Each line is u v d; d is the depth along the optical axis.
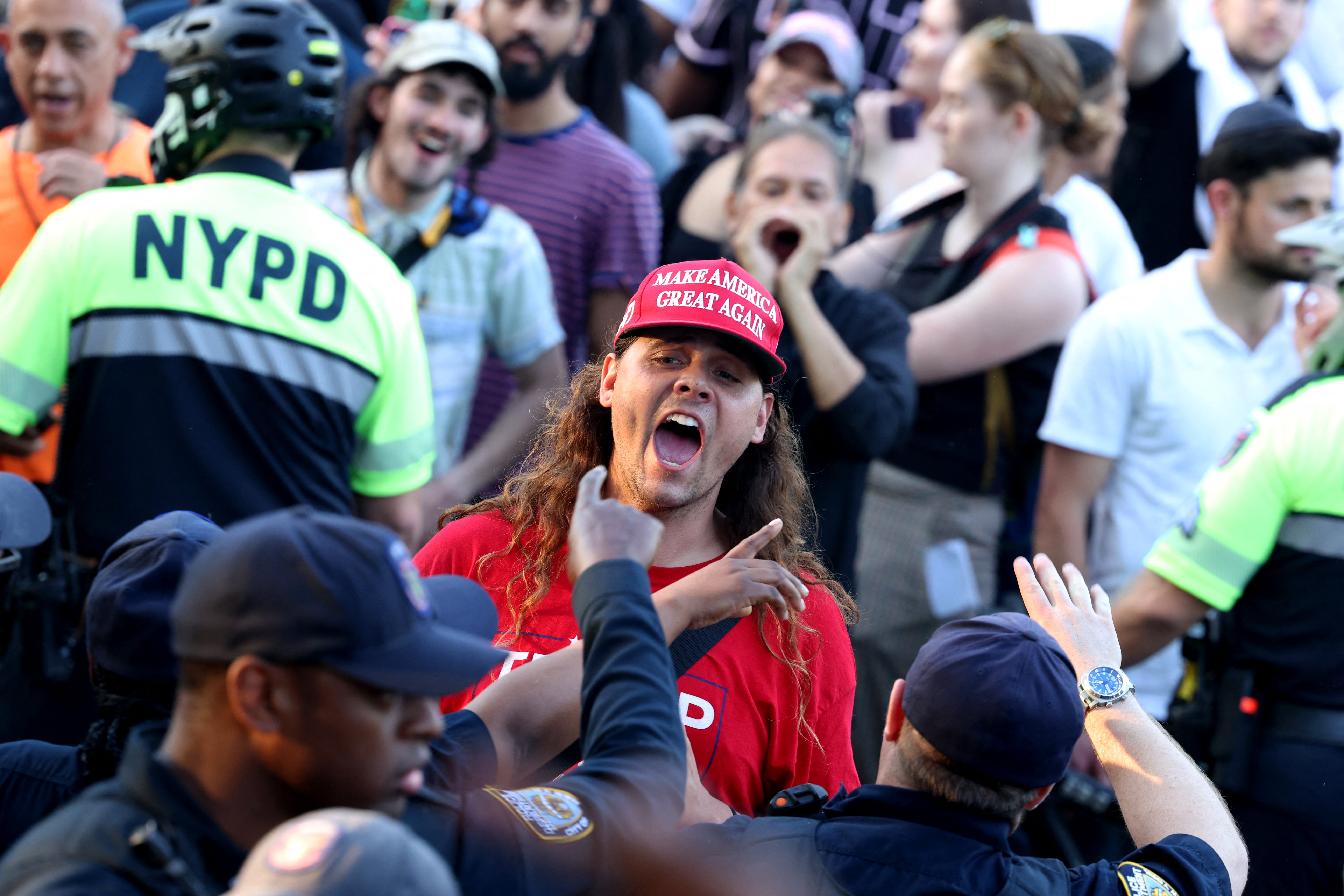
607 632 5.76
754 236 13.60
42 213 12.79
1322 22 22.86
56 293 10.11
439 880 3.66
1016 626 6.76
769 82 18.39
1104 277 17.23
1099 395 14.23
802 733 7.99
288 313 10.42
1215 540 11.32
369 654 4.48
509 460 14.68
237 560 4.52
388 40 16.69
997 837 6.54
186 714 4.61
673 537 8.29
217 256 10.28
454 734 6.36
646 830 5.34
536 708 6.65
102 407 10.09
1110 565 14.58
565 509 8.25
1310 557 10.97
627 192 16.52
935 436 15.02
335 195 14.36
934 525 14.91
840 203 13.77
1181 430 14.20
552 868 5.18
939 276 15.59
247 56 10.35
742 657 7.90
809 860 6.52
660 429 7.94
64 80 12.93
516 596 8.15
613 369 8.23
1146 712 8.19
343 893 3.48
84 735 10.30
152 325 10.09
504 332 14.67
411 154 13.69
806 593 7.25
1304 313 14.48
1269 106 14.09
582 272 16.47
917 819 6.57
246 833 4.56
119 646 6.12
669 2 23.80
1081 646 7.81
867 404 12.96
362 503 11.51
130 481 10.05
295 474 10.53
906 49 21.23
